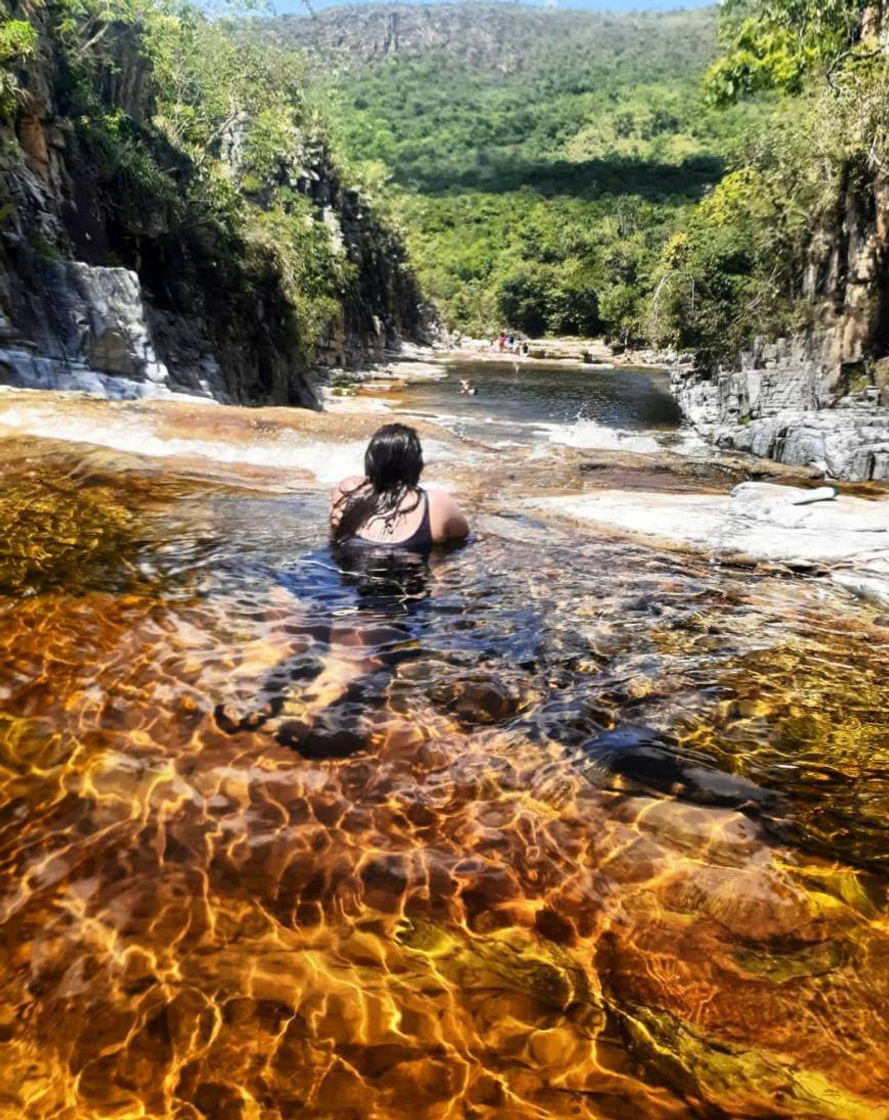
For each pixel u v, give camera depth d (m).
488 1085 1.48
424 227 115.00
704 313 32.06
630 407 30.69
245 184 40.81
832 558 4.48
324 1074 1.49
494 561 4.32
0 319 13.62
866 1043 1.58
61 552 4.26
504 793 2.36
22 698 2.78
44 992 1.66
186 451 7.97
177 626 3.41
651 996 1.68
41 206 17.33
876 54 20.66
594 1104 1.44
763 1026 1.62
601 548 4.59
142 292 20.03
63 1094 1.45
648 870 2.06
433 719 2.75
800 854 2.12
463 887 1.99
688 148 136.75
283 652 3.20
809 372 22.48
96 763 2.44
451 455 7.58
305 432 8.79
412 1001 1.66
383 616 3.58
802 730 2.73
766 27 26.27
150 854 2.07
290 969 1.73
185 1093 1.46
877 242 20.83
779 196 25.12
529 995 1.68
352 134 154.12
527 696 2.92
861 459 14.48
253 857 2.07
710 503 5.69
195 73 38.00
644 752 2.58
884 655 3.33
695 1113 1.43
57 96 20.48
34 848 2.07
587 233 95.56
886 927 1.87
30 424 8.48
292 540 4.61
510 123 173.50
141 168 21.61
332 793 2.34
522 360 57.22
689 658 3.26
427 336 72.81
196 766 2.45
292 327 27.72
